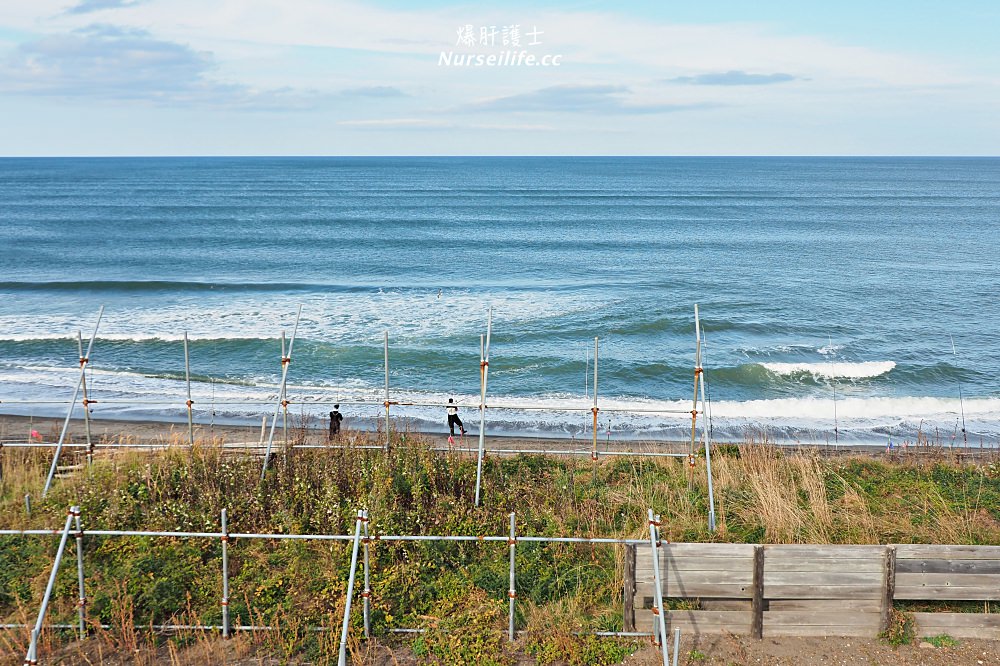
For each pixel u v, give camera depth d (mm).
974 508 12000
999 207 97000
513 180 175250
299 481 11789
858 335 30906
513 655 8555
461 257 53969
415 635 8859
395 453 13188
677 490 12445
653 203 105000
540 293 39156
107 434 18266
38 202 102938
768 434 19734
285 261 52188
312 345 27859
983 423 20844
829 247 58406
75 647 8633
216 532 10539
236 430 19156
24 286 40625
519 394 23406
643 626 8906
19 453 14859
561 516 11289
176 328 31016
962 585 8938
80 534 8906
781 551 8836
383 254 55625
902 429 20312
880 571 8883
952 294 39031
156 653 8586
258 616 8977
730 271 46812
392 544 10164
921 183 158750
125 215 84938
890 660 8516
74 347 27828
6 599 9391
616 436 19328
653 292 39406
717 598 9078
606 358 27047
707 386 24562
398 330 30781
